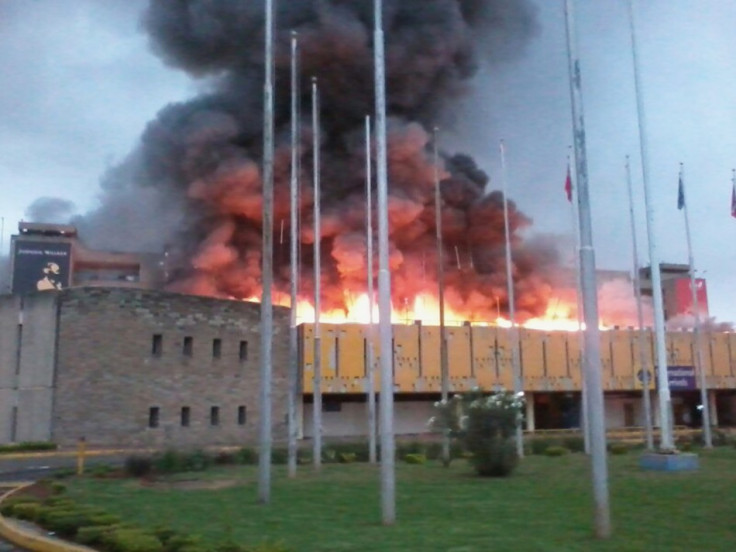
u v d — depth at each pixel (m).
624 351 56.53
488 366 52.50
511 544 12.46
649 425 36.03
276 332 48.66
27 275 64.50
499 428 25.05
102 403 42.56
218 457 30.39
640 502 17.75
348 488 21.56
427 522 15.05
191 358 45.28
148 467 26.03
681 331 59.22
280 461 31.34
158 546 11.99
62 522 14.21
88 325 43.12
